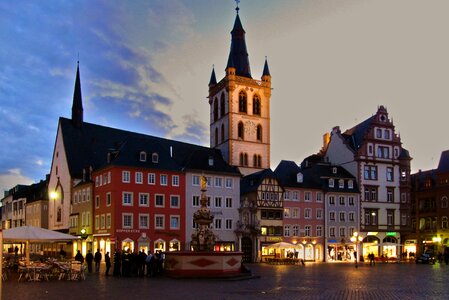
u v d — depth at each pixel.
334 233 90.31
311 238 88.00
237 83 106.56
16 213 117.06
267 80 109.88
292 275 43.69
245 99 107.44
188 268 37.53
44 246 93.38
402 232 96.38
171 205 75.56
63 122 96.06
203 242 40.47
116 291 27.42
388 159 97.25
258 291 28.08
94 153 94.50
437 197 99.06
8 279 35.44
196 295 25.62
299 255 86.38
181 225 76.06
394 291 28.92
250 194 84.75
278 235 84.62
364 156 95.06
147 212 73.00
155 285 31.23
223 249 80.50
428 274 46.22
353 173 95.44
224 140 106.94
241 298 24.44
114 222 70.25
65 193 90.94
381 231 94.19
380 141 97.06
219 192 81.25
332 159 102.06
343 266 65.31
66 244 85.19
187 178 78.00
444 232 96.62
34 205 105.19
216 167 82.75
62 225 90.88
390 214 96.19
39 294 25.73
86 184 80.69
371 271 51.56
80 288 29.08
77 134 95.94
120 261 41.50
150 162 75.12
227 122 105.75
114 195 70.81
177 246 75.12
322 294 26.81
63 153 93.81
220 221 80.88
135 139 76.06
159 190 74.69
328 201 90.81
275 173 90.56
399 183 97.75
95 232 76.06
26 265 35.09
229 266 38.34
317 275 43.78
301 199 88.25
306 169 96.44
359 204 93.19
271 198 84.88
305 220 88.00
